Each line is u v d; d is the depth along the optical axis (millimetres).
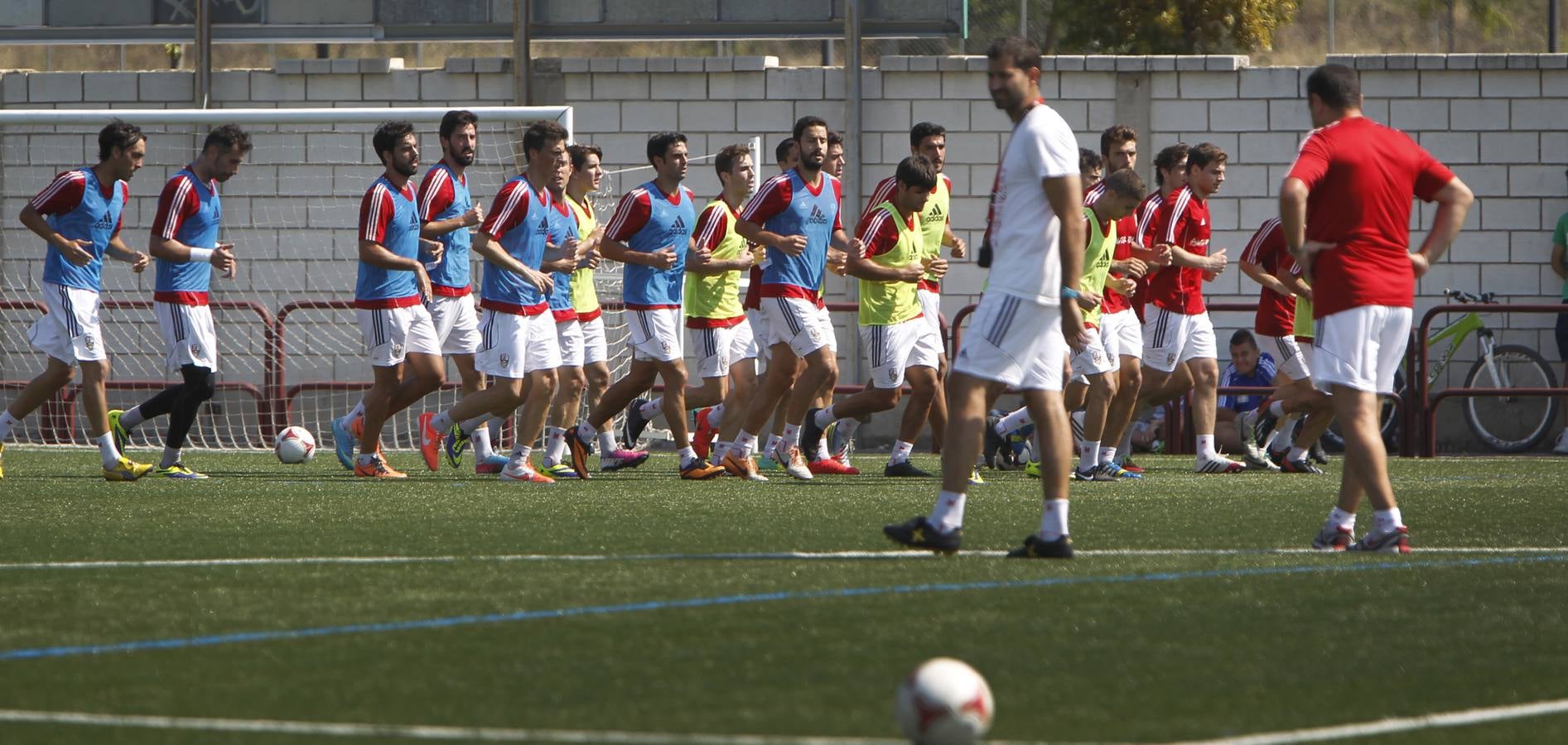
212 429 48219
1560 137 46906
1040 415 18844
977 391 18625
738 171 33781
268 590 16688
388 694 11766
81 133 49375
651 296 33062
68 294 31203
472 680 12250
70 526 23062
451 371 48375
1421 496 28828
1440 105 47125
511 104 48688
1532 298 47250
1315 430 36375
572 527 22781
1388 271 19656
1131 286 32750
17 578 17656
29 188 49344
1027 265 18203
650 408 37406
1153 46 56719
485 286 32156
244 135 32281
